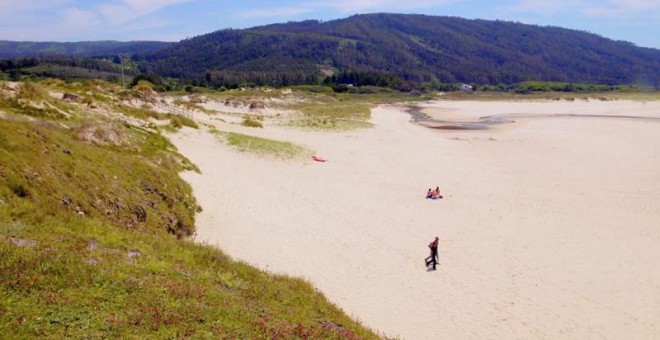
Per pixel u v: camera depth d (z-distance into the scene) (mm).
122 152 24891
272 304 12070
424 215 26297
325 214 25156
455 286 17844
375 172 36094
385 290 17250
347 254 20188
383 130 60219
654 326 15594
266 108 89875
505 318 15719
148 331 9000
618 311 16469
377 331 13641
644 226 25172
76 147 19453
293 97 118875
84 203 16250
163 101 53094
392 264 19516
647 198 30547
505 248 21766
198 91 125312
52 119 26109
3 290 9156
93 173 18297
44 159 16625
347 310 15523
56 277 10031
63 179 16516
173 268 12492
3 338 7766
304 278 17203
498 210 27625
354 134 54688
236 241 20297
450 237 22984
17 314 8562
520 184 34188
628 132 64875
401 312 15750
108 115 34438
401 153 44406
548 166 40969
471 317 15695
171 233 19391
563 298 17234
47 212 13844
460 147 50688
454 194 30891
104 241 13086
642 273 19484
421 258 20312
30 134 17703
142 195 19828
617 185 34062
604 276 19141
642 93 168250
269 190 28266
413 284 17844
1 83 27453
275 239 21016
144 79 139500
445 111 112562
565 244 22484
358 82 177375
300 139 47562
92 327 8750
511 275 18969
